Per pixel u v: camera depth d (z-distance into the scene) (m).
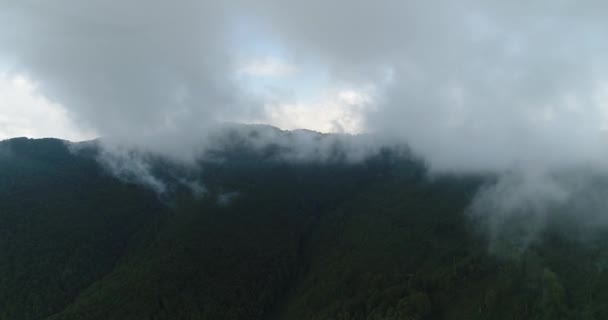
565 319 168.12
